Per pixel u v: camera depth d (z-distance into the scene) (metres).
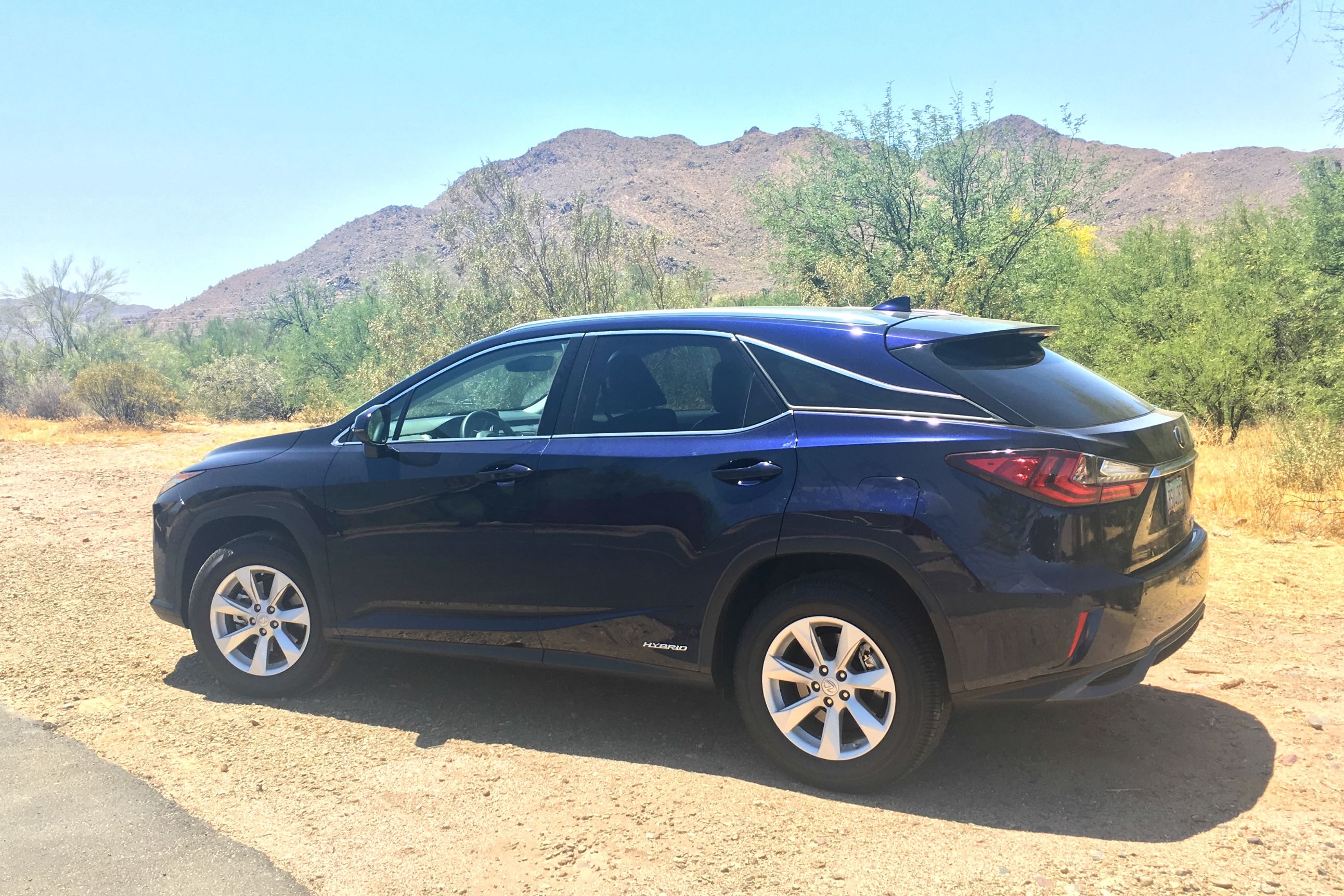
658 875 2.92
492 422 4.41
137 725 4.23
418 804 3.43
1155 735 3.93
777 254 26.30
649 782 3.60
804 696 3.62
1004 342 3.74
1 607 6.29
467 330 19.38
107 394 22.41
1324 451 8.88
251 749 3.96
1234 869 2.87
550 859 3.04
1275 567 6.48
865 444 3.40
